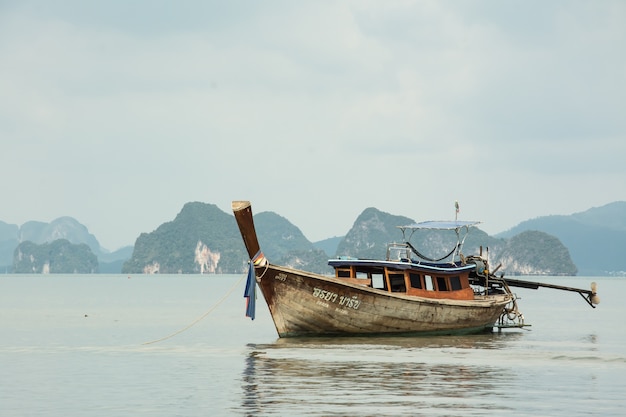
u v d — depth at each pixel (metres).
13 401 20.69
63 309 70.00
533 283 42.62
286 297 32.09
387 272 34.56
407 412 18.92
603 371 25.62
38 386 22.95
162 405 19.97
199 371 25.72
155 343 35.59
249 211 30.77
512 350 31.38
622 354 30.27
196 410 19.31
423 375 24.34
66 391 22.06
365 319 33.00
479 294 40.91
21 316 58.53
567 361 28.05
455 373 24.83
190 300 94.38
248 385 22.70
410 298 33.34
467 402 20.14
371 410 19.14
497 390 21.89
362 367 25.89
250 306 31.52
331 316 32.56
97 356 30.25
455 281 36.81
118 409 19.56
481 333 39.25
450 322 35.75
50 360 29.05
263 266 31.44
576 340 37.12
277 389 21.97
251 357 29.31
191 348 33.06
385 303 32.94
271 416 18.56
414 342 33.03
